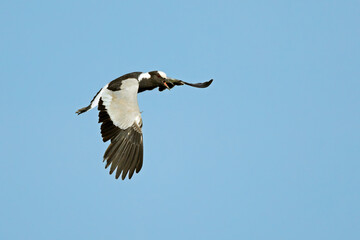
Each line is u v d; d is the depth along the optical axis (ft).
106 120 47.83
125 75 55.42
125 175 45.78
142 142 46.78
